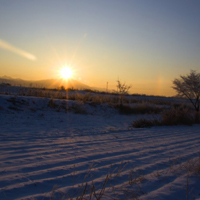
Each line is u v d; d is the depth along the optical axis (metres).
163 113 25.30
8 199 4.40
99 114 26.45
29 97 24.94
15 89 38.41
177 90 36.34
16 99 23.12
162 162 7.88
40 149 9.08
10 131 13.73
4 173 5.88
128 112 29.56
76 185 5.32
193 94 35.91
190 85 35.50
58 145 10.12
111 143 11.34
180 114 23.75
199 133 17.25
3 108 20.58
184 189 5.46
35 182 5.32
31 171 6.19
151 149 10.12
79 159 7.71
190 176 6.43
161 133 16.25
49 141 11.03
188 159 8.45
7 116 18.88
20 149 8.90
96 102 29.78
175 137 14.50
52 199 4.44
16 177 5.61
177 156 8.91
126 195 4.83
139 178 5.88
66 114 23.22
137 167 7.14
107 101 32.81
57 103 25.42
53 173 6.09
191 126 22.62
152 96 70.50
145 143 11.77
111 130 16.83
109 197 4.70
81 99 30.56
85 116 23.98
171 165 7.56
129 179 5.81
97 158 8.00
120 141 12.09
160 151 9.77
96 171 6.47
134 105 32.56
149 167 7.22
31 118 19.64
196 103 39.62
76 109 25.27
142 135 14.81
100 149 9.63
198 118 25.81
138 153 9.14
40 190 4.95
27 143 10.20
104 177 6.02
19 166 6.57
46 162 7.14
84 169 6.59
